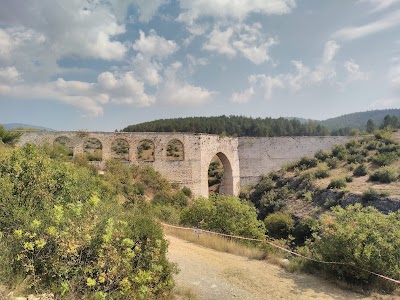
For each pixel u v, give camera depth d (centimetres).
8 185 759
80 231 628
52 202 801
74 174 1005
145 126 10131
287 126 9519
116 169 3959
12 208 700
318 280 981
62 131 4191
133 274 664
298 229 3344
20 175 836
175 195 4062
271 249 1513
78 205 679
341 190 3931
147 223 816
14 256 629
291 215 4084
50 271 613
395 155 4925
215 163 7538
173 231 1747
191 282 948
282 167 6050
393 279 870
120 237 678
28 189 804
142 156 5978
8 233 671
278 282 961
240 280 977
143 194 3741
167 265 797
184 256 1238
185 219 1967
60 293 590
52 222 652
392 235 913
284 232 3538
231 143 5988
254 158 6347
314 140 6462
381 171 4234
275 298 843
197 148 4775
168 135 4641
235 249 1349
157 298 756
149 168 4428
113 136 4388
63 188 892
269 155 6372
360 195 3612
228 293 874
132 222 791
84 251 641
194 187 4719
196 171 4750
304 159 5931
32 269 585
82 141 4256
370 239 915
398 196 3353
